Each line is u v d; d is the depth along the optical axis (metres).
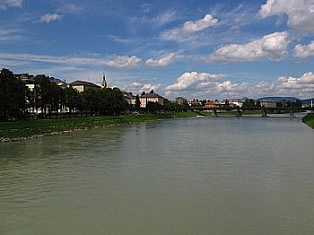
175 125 120.56
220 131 88.81
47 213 20.92
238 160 39.78
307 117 149.25
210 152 46.72
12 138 62.78
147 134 78.00
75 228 18.56
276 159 40.53
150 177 30.64
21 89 79.88
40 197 24.33
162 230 18.23
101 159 40.62
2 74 76.56
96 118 115.62
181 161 39.16
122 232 18.00
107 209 21.66
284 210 21.36
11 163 37.84
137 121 148.00
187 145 55.25
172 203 22.89
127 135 75.00
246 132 85.06
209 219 19.83
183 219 19.84
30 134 69.62
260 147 52.56
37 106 96.69
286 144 56.91
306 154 44.78
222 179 29.77
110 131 87.81
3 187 27.11
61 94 105.69
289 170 33.72
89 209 21.69
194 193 25.33
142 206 22.23
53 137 69.69
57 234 17.78
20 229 18.44
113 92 151.62
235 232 17.91
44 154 44.69
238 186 27.34
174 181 29.08
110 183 28.42
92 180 29.52
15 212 21.14
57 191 25.91
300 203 22.81
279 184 28.00
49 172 32.91
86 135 74.69
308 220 19.61
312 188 26.70
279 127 107.25
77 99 117.81
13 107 75.62
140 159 40.66
